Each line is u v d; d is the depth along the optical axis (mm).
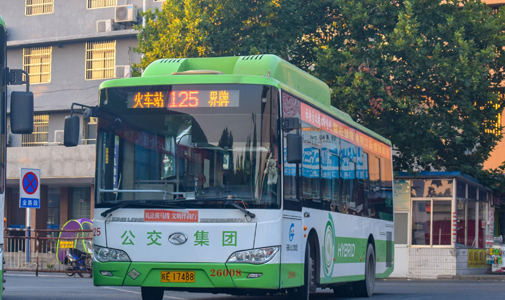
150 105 13094
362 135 19266
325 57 29531
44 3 45312
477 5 31578
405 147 32156
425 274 31969
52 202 43562
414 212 32438
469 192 34031
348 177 17578
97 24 43406
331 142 16297
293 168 13477
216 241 12570
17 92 10477
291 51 30609
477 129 30969
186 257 12609
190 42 29734
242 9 30219
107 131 13156
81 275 27406
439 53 29609
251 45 29984
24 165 41688
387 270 21547
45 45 44875
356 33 30703
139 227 12797
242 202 12578
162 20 31656
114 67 43406
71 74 44188
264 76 13227
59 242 28688
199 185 12734
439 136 31062
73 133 12781
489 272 35375
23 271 29734
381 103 29453
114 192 12977
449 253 31766
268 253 12492
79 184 41500
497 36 30859
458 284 26141
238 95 12891
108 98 13266
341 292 20016
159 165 12906
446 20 30469
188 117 12938
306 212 14109
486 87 30859
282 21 30703
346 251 17109
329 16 31922
